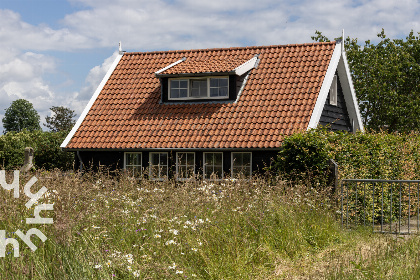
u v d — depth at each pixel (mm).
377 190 14453
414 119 36938
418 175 17641
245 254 8344
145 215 8406
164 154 20250
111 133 21047
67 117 83875
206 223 8664
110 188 11336
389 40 39594
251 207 9945
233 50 23688
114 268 6441
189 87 21734
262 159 19094
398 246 9445
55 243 6555
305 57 22109
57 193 7930
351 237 10734
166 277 6664
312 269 8211
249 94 21125
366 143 15148
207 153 19812
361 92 37406
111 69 24188
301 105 20000
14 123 105688
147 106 21984
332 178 12945
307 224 10383
